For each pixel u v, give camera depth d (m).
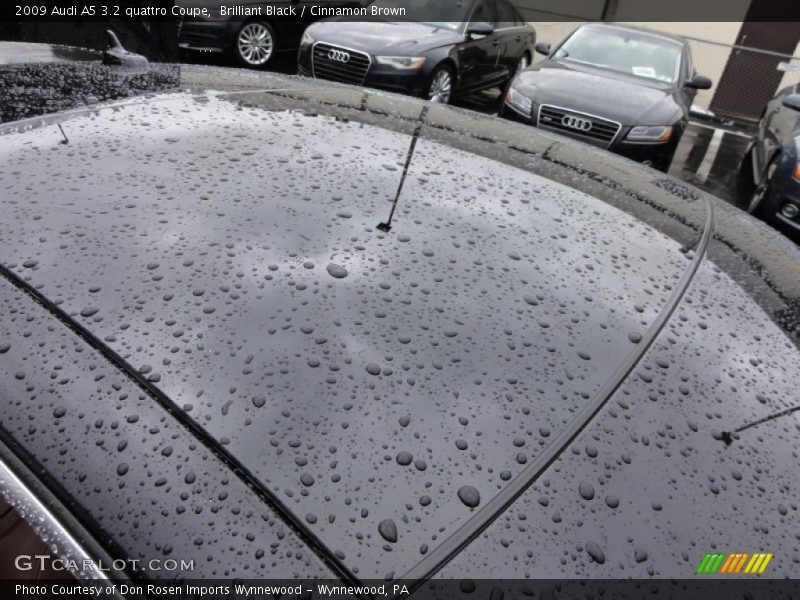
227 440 0.64
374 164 1.23
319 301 0.82
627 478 0.67
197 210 0.95
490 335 0.82
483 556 0.58
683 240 1.23
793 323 1.02
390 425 0.68
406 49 5.07
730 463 0.72
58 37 3.59
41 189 0.95
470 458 0.66
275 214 0.97
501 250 1.01
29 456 0.62
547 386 0.76
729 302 1.04
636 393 0.78
